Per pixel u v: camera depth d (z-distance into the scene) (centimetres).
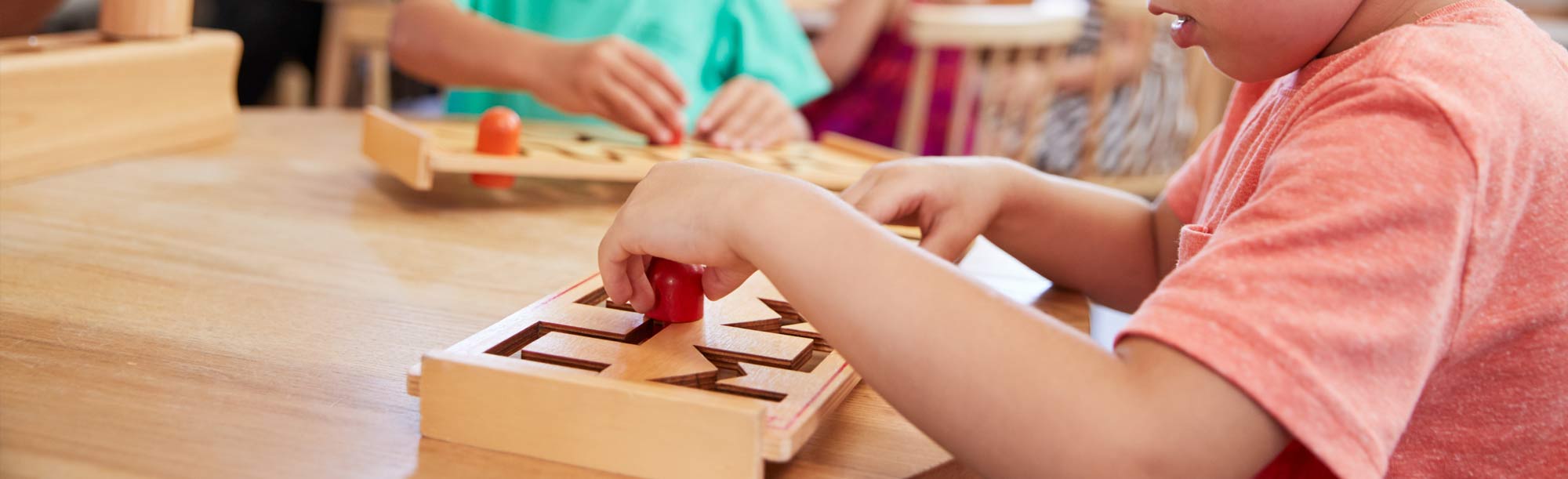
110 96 125
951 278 76
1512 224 77
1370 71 77
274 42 355
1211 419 71
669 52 181
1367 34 84
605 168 124
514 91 150
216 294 96
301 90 364
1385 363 72
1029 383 73
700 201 80
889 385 75
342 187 125
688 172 82
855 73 274
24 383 80
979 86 260
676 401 75
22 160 117
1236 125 104
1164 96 271
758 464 75
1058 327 75
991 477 75
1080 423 72
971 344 74
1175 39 87
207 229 110
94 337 87
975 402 73
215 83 138
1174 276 75
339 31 233
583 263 108
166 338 88
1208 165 105
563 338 84
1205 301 73
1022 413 73
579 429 76
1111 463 72
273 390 82
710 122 145
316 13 359
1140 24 254
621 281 85
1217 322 72
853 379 83
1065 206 105
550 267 107
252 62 354
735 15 188
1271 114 89
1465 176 74
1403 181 73
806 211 78
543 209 123
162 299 94
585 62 138
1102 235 106
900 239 78
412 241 111
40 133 119
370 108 131
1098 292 107
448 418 78
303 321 92
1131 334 74
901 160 100
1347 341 71
